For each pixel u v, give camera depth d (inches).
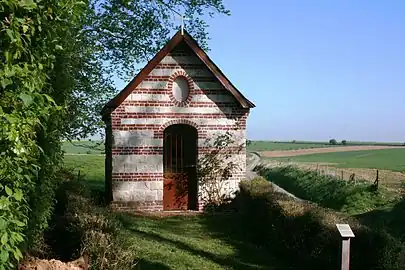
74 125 685.9
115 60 832.3
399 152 2357.3
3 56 180.9
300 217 478.6
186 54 736.3
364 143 3395.7
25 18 187.0
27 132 191.2
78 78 637.3
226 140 749.9
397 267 376.8
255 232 594.9
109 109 717.9
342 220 446.6
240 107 752.3
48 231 400.2
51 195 352.2
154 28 815.1
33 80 190.1
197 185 749.9
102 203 737.6
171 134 760.3
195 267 430.0
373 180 994.7
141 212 717.9
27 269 281.9
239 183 747.4
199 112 741.3
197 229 626.8
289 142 3973.9
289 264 466.3
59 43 248.4
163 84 729.0
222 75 738.8
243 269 442.9
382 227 488.1
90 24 726.5
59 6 219.8
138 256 426.9
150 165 727.1
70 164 991.6
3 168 181.2
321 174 1107.3
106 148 788.0
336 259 416.8
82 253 327.0
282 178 1295.5
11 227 185.0
